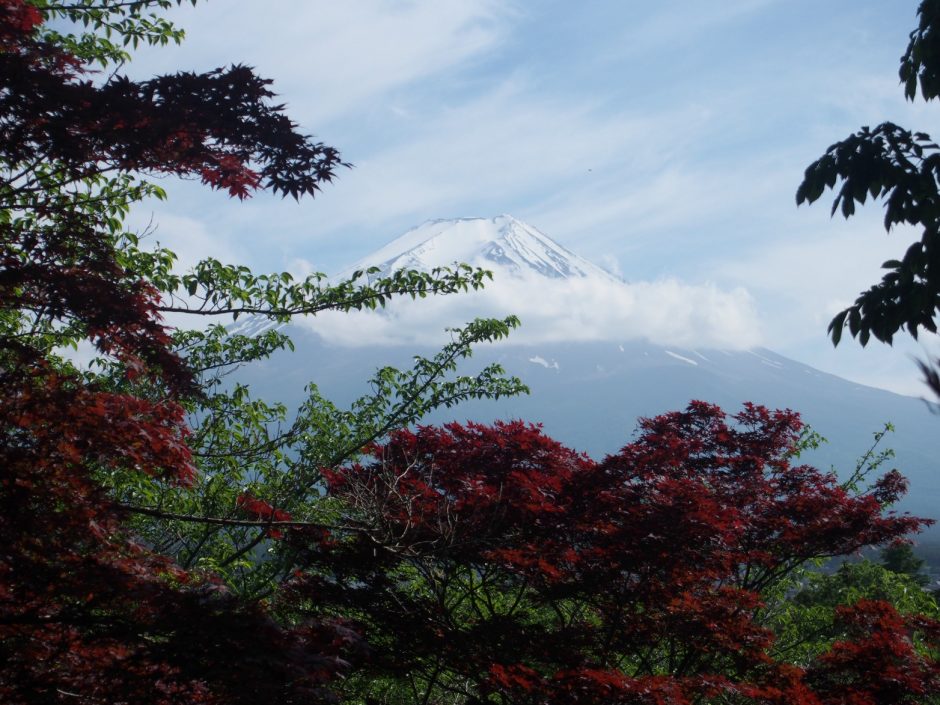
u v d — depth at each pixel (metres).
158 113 5.27
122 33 8.36
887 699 6.39
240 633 4.77
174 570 5.46
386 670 6.71
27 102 5.11
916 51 5.20
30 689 4.60
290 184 5.83
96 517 4.99
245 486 9.29
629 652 7.23
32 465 4.84
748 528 8.60
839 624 8.12
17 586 4.82
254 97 5.51
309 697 4.65
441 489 7.46
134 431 5.07
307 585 6.91
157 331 5.74
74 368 7.82
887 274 4.87
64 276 5.37
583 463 7.72
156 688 4.76
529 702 5.91
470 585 7.28
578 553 6.91
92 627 4.92
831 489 9.19
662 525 6.75
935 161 4.77
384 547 6.34
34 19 5.40
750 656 6.74
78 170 5.64
